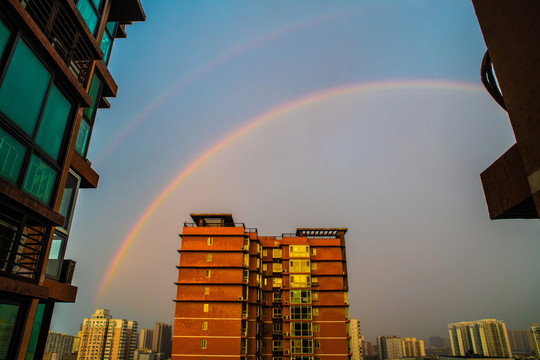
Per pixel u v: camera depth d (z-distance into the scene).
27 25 11.32
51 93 13.20
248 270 54.56
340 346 54.88
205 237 54.78
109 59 24.70
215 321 50.12
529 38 4.70
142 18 24.31
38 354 17.39
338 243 61.25
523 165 4.86
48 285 17.09
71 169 19.83
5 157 10.99
